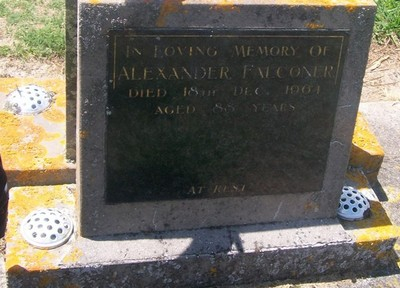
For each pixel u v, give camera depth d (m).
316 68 1.53
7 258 1.55
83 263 1.56
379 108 2.32
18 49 2.45
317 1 1.47
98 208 1.59
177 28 1.42
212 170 1.61
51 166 1.78
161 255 1.60
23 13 2.65
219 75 1.49
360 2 1.49
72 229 1.63
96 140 1.51
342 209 1.75
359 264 1.73
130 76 1.45
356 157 1.92
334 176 1.68
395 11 2.82
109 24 1.39
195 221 1.67
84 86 1.45
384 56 2.65
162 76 1.47
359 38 1.51
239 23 1.44
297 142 1.62
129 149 1.54
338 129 1.62
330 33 1.49
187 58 1.46
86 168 1.54
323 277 1.71
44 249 1.58
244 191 1.65
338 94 1.57
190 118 1.53
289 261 1.67
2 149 1.81
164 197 1.62
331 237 1.69
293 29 1.47
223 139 1.57
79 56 1.41
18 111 1.93
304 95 1.56
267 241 1.66
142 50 1.43
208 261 1.62
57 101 1.99
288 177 1.66
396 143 2.17
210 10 1.42
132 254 1.59
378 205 1.80
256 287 1.68
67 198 1.72
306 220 1.73
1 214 1.35
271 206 1.69
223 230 1.68
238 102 1.53
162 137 1.54
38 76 2.36
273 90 1.54
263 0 1.44
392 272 1.74
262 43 1.47
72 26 1.65
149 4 1.39
